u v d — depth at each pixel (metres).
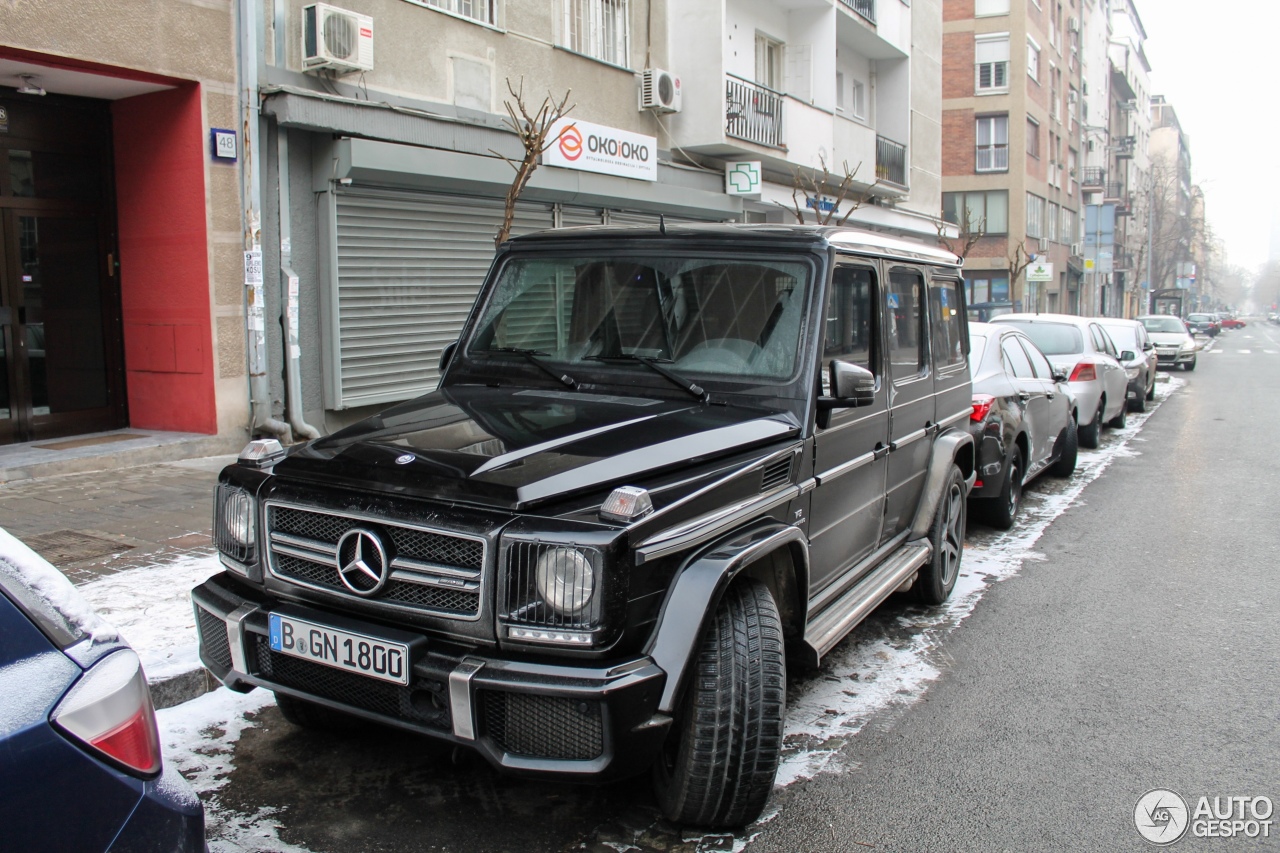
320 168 10.02
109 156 9.44
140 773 1.96
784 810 3.46
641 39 15.18
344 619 3.00
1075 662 5.02
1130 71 78.12
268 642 3.14
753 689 3.05
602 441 3.22
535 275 4.39
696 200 15.83
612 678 2.69
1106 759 3.92
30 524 6.43
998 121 41.25
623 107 14.80
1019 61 40.62
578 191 13.18
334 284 10.16
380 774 3.64
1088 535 7.97
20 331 8.81
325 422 10.41
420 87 11.09
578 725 2.74
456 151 11.22
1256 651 5.21
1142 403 18.34
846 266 4.17
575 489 2.90
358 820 3.30
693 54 15.91
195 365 9.16
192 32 8.71
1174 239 84.44
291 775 3.62
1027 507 9.17
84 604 2.06
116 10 8.16
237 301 9.26
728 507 3.21
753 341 3.91
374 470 3.06
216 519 3.47
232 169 9.12
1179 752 3.99
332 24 9.66
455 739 2.80
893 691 4.61
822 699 4.50
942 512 5.69
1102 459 12.25
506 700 2.78
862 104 24.77
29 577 2.00
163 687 4.12
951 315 5.88
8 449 8.54
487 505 2.82
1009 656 5.10
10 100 8.66
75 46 7.91
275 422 9.48
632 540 2.76
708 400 3.83
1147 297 67.75
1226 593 6.30
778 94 17.88
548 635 2.73
